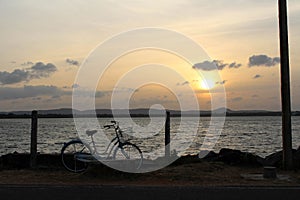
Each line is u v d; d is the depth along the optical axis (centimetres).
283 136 1279
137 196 889
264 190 952
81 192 934
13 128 7994
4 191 945
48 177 1164
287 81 1279
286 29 1283
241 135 4775
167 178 1123
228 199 860
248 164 1362
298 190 951
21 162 1395
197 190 953
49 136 4419
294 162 1310
